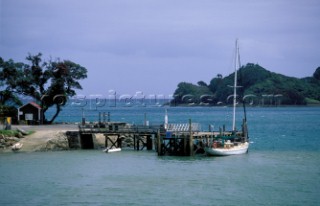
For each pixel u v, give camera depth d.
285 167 63.78
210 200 47.59
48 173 59.47
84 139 80.69
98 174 58.88
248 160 69.12
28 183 54.28
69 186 52.91
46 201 47.31
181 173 59.41
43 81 107.38
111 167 63.25
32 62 106.81
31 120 101.88
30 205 46.09
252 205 46.03
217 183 54.28
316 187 52.56
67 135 79.56
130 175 58.25
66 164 65.31
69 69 108.88
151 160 68.50
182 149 73.19
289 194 49.78
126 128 78.94
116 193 50.03
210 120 190.50
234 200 47.59
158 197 48.59
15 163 66.00
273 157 72.50
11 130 80.25
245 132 78.88
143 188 52.00
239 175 58.41
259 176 57.81
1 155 72.94
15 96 107.00
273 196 49.03
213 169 61.97
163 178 56.69
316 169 62.22
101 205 46.03
